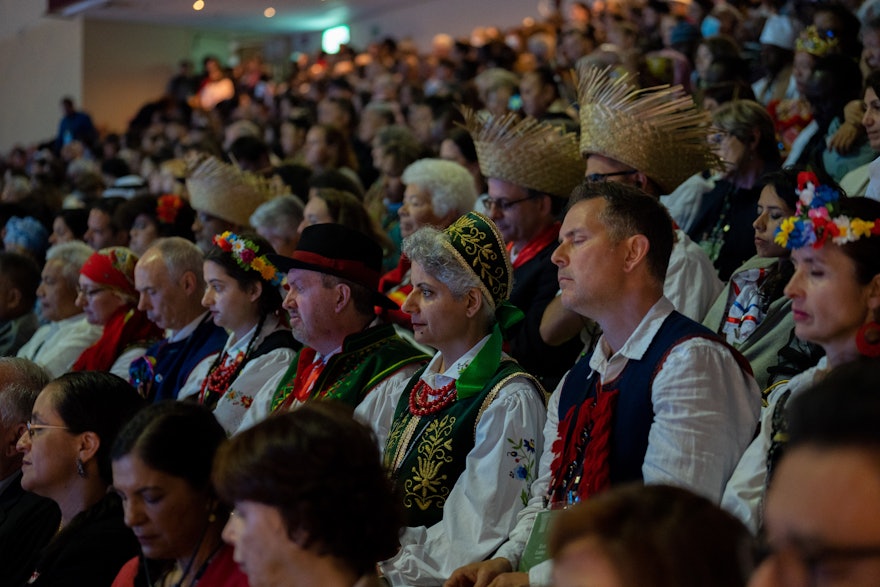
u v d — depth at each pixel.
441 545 3.23
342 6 19.02
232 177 6.38
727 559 1.44
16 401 3.84
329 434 2.16
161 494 2.62
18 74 22.56
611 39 8.66
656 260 3.02
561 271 3.08
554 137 4.64
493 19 16.78
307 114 11.00
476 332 3.61
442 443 3.46
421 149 6.50
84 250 6.20
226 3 19.17
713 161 4.23
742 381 2.91
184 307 5.02
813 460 1.25
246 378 4.49
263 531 2.13
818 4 6.78
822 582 1.23
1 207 8.47
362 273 4.11
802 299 2.59
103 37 20.81
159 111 16.73
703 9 9.84
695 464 2.78
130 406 3.37
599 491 2.89
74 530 3.20
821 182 3.73
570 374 3.27
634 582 1.41
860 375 1.28
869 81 4.27
